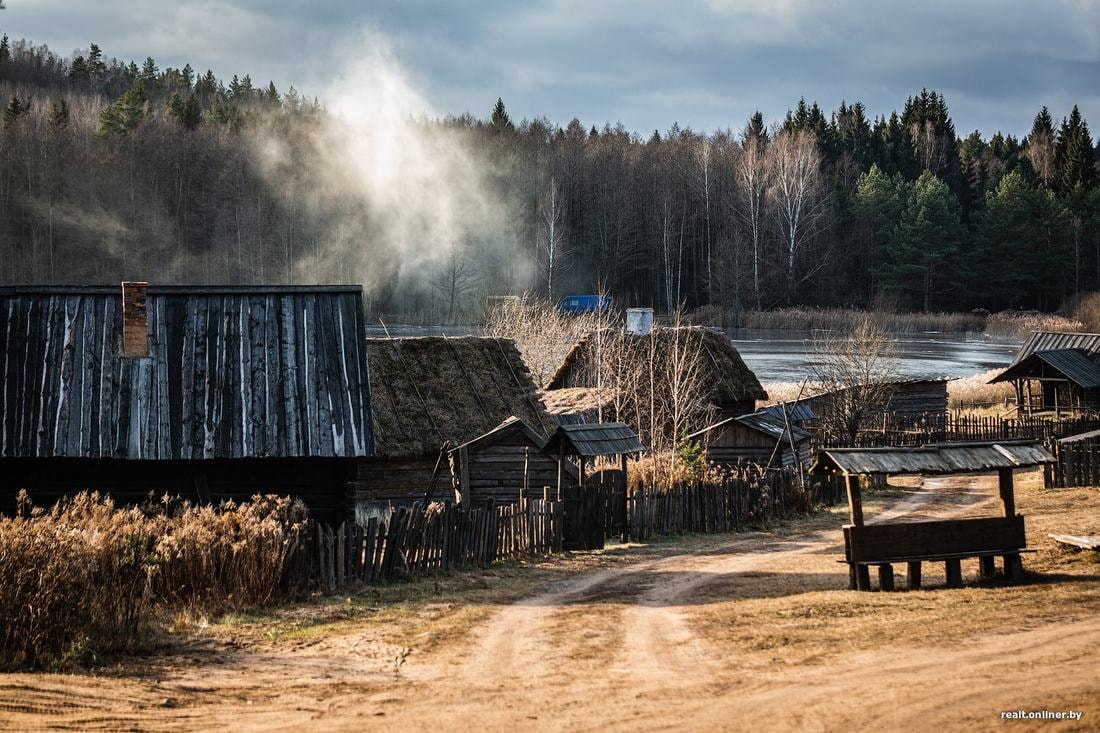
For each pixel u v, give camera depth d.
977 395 63.09
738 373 44.12
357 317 22.97
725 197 126.75
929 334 110.88
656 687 10.56
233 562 15.39
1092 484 31.36
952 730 8.53
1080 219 129.38
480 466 24.94
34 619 12.05
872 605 14.63
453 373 29.02
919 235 122.81
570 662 11.94
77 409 20.73
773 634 12.99
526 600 16.42
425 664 12.03
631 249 125.25
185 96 192.75
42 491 20.75
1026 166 158.12
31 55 195.38
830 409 47.06
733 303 118.56
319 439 20.88
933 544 16.16
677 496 25.45
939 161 154.88
